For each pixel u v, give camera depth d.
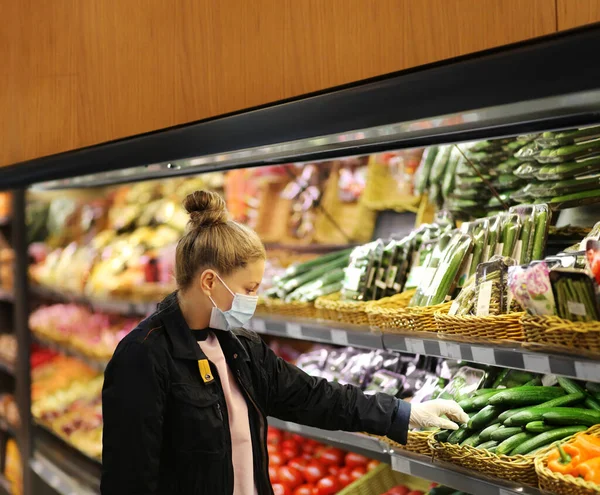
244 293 1.76
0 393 4.69
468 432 1.85
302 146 1.69
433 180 2.56
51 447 4.00
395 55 1.38
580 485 1.46
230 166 2.10
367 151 1.77
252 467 1.87
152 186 4.50
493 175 2.32
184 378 1.73
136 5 2.09
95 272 3.97
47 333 4.36
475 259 2.03
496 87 1.19
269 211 3.56
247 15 1.72
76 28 2.35
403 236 2.62
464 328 1.79
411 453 1.96
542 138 2.06
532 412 1.75
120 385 1.70
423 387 2.22
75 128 2.40
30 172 2.63
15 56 2.70
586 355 1.48
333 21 1.51
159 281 3.72
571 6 1.11
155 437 1.68
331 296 2.52
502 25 1.20
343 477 2.65
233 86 1.78
